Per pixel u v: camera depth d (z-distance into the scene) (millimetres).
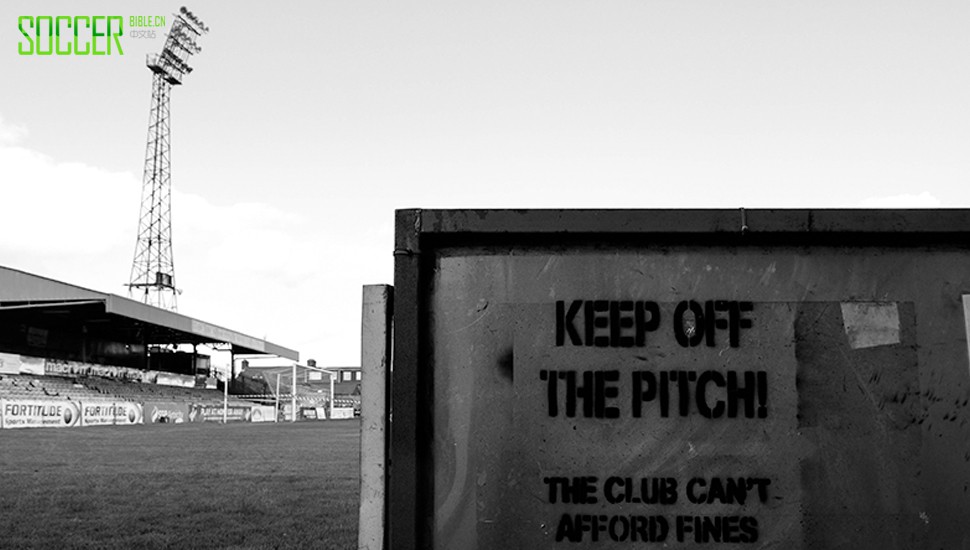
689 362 3195
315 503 11102
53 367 53906
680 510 3105
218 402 62812
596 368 3205
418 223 3268
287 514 10102
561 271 3273
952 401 3146
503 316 3256
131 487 13102
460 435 3197
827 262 3244
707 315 3221
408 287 3229
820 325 3203
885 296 3221
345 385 109000
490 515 3146
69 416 44594
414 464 3127
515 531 3131
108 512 10219
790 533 3080
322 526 9188
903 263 3238
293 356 84812
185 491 12539
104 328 62531
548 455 3162
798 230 3203
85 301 49750
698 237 3254
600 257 3273
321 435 34094
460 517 3152
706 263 3256
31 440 28156
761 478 3113
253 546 7996
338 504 11008
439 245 3314
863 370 3172
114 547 7938
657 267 3260
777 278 3240
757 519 3092
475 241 3307
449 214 3264
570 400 3189
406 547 3088
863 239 3252
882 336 3191
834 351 3186
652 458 3141
